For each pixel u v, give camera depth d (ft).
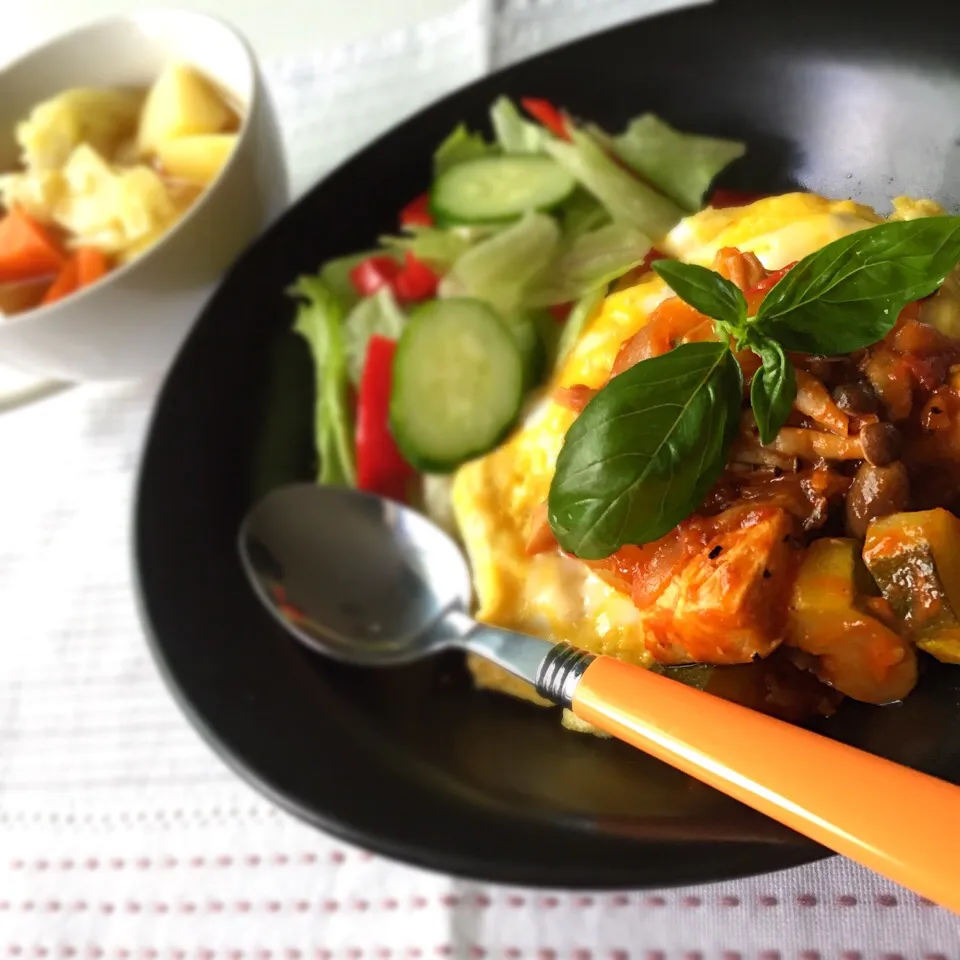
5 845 1.03
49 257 1.25
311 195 1.20
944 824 0.68
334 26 1.50
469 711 0.95
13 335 1.13
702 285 0.83
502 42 1.37
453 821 0.83
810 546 0.85
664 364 0.82
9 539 1.21
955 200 0.97
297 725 0.92
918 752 0.78
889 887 0.85
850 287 0.81
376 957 0.91
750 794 0.74
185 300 1.21
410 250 1.20
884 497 0.83
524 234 1.16
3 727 1.09
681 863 0.76
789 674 0.87
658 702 0.79
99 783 1.04
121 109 1.33
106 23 1.32
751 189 1.11
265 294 1.17
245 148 1.19
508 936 0.90
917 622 0.83
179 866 0.98
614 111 1.18
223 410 1.12
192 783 1.02
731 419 0.82
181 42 1.31
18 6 1.79
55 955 0.96
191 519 1.05
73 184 1.26
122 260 1.24
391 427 1.13
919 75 1.01
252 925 0.94
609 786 0.84
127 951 0.95
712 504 0.87
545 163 1.19
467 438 1.11
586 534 0.82
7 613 1.16
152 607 0.99
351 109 1.41
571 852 0.79
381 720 0.94
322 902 0.94
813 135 1.08
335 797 0.86
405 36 1.44
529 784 0.86
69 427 1.28
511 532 1.03
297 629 1.00
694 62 1.14
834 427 0.84
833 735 0.83
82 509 1.21
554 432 1.03
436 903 0.92
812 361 0.86
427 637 1.02
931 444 0.85
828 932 0.84
